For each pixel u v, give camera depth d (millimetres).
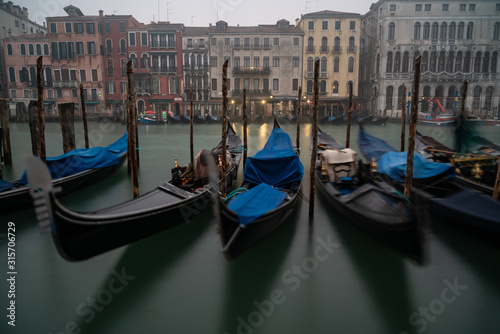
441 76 38344
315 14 40375
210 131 30031
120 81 42000
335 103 40562
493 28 37938
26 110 37375
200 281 5512
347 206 6840
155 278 5590
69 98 41844
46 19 40312
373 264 6020
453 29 38281
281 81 41438
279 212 6332
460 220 6609
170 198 6895
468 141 11461
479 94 38750
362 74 46562
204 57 41375
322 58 41094
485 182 9008
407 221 5078
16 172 12617
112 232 5453
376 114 40375
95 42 40625
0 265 5938
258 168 8547
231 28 41469
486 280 5516
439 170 8055
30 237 7008
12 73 41750
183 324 4547
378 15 40312
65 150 13047
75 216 4781
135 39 41250
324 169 8719
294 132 29156
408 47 38656
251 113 42344
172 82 42125
